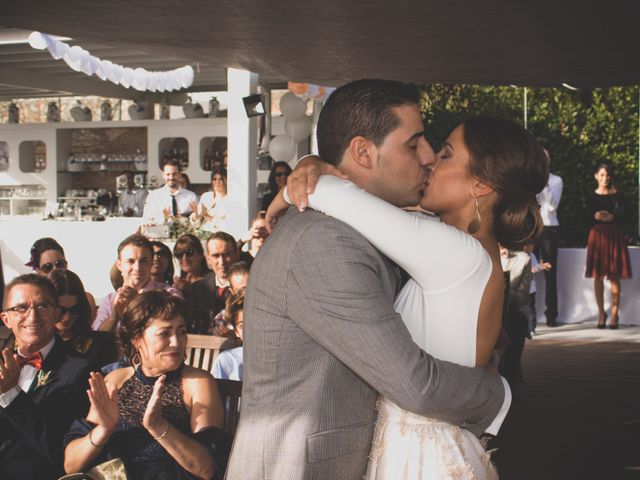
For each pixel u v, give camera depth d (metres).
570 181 10.74
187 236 5.20
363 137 1.67
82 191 12.06
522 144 1.71
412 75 6.19
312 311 1.54
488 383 1.62
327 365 1.57
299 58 5.36
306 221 1.60
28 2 3.70
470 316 1.63
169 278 4.91
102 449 2.28
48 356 2.66
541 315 9.23
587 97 10.85
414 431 1.63
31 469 2.47
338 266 1.53
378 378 1.52
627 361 7.02
